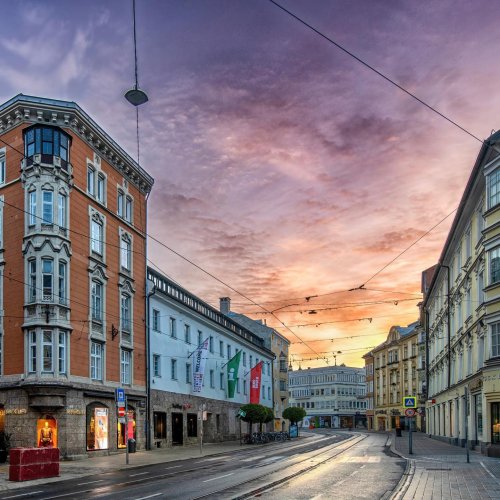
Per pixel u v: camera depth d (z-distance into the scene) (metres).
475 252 33.88
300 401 143.25
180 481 19.80
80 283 34.22
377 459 29.69
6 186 33.97
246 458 31.47
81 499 15.55
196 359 49.03
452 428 45.47
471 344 35.38
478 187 32.12
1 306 33.00
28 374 31.05
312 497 15.55
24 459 21.59
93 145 36.84
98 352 35.81
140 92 14.34
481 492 15.96
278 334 84.69
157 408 42.72
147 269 43.47
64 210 33.44
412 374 90.75
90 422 33.62
